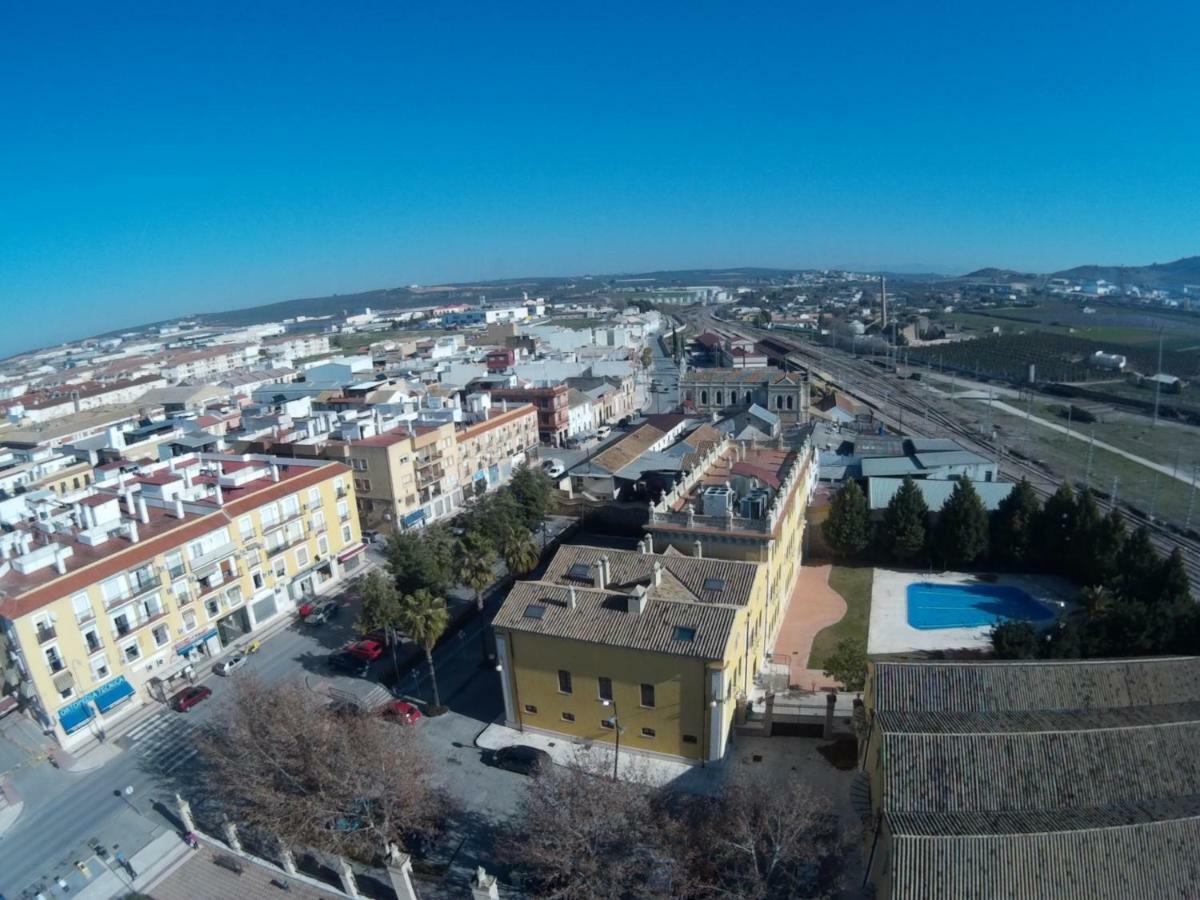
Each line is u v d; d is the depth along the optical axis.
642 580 53.00
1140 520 97.88
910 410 172.62
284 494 76.69
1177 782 36.16
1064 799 35.78
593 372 182.75
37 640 54.62
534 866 40.53
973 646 63.31
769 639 62.38
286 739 45.28
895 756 37.53
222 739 52.69
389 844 41.09
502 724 55.03
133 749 56.44
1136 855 32.28
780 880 37.91
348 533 85.75
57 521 68.12
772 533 59.28
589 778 41.56
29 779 53.66
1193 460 126.69
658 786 46.66
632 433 120.88
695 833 39.41
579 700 50.75
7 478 100.06
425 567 68.88
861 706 50.12
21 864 45.97
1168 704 42.12
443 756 52.03
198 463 87.38
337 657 65.12
